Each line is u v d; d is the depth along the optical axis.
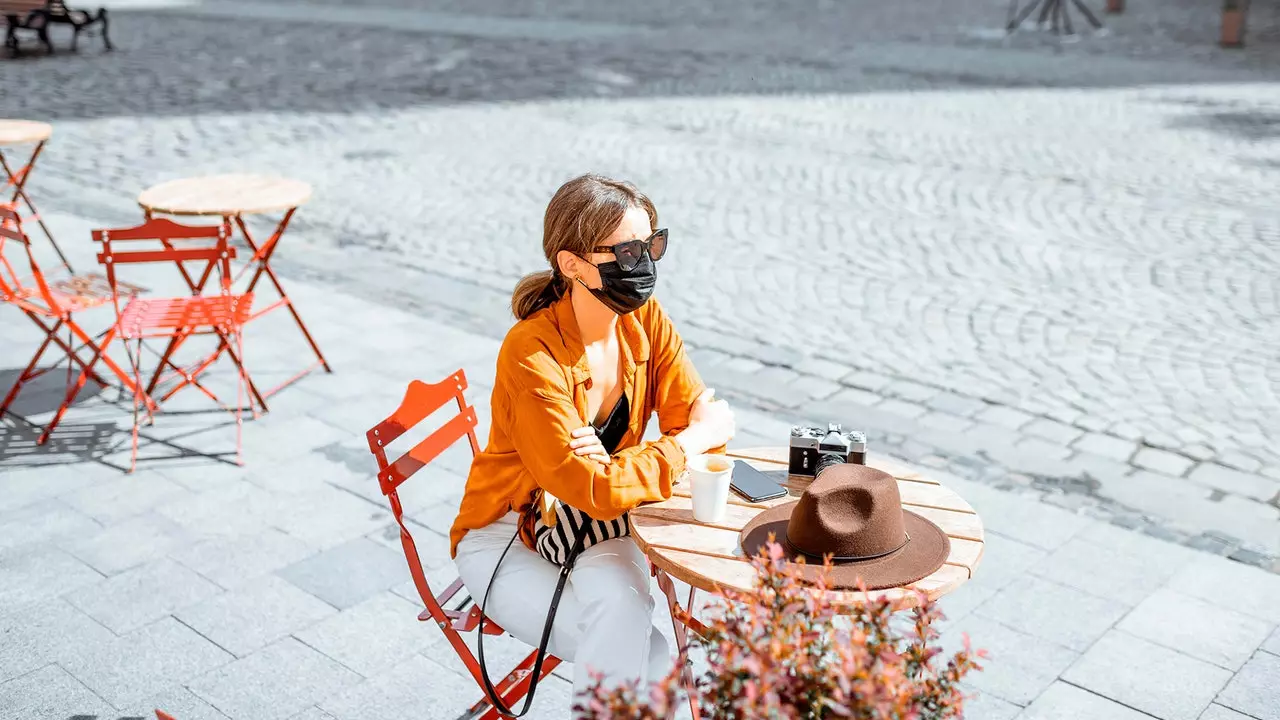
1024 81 15.38
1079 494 5.18
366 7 23.55
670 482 3.03
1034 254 8.62
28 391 6.12
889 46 18.25
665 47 18.16
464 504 3.34
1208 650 4.03
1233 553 4.70
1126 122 12.87
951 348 6.91
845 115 13.30
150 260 5.40
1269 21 20.62
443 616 3.23
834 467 2.89
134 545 4.63
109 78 15.70
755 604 2.25
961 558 2.79
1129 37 19.08
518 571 3.14
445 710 3.67
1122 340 7.01
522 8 23.06
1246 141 11.97
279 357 6.62
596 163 11.24
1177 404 6.14
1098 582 4.46
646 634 2.96
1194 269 8.27
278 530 4.77
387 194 10.23
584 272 3.03
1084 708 3.71
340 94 14.62
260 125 12.89
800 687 2.11
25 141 7.31
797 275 8.19
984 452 5.59
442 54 17.69
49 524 4.79
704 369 6.58
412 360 6.61
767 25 20.58
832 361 6.71
